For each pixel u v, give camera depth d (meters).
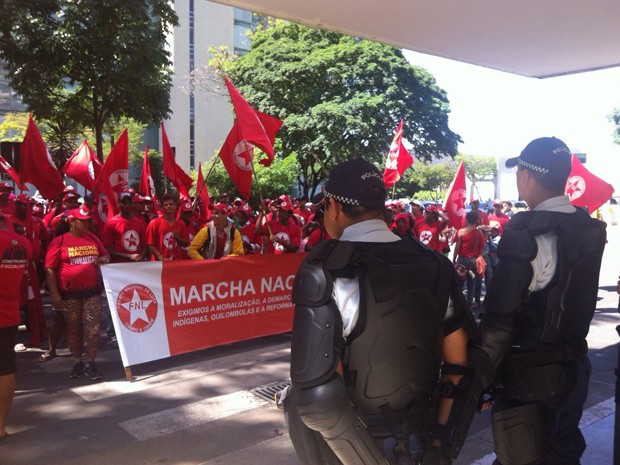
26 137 8.56
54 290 5.81
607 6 5.14
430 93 26.89
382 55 25.80
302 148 26.61
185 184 11.46
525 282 2.36
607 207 30.39
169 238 7.49
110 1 16.88
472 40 6.47
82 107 19.83
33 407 5.17
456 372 1.87
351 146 25.61
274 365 6.44
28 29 16.97
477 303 9.97
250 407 5.14
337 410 1.58
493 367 2.16
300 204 14.28
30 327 7.28
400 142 10.12
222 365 6.44
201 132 52.00
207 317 6.52
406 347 1.72
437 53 7.14
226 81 7.41
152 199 9.99
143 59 18.58
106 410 5.09
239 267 6.79
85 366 6.00
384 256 1.76
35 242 7.59
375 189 1.83
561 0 4.98
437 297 1.80
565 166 2.56
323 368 1.59
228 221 7.31
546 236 2.42
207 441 4.42
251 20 54.41
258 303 7.00
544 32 6.08
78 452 4.23
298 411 1.66
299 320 1.66
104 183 8.48
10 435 4.54
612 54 7.02
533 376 2.45
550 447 2.63
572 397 2.53
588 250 2.49
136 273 5.99
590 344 7.11
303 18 5.73
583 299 2.50
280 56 26.97
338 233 1.92
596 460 3.83
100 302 6.05
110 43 17.89
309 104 26.36
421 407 1.80
